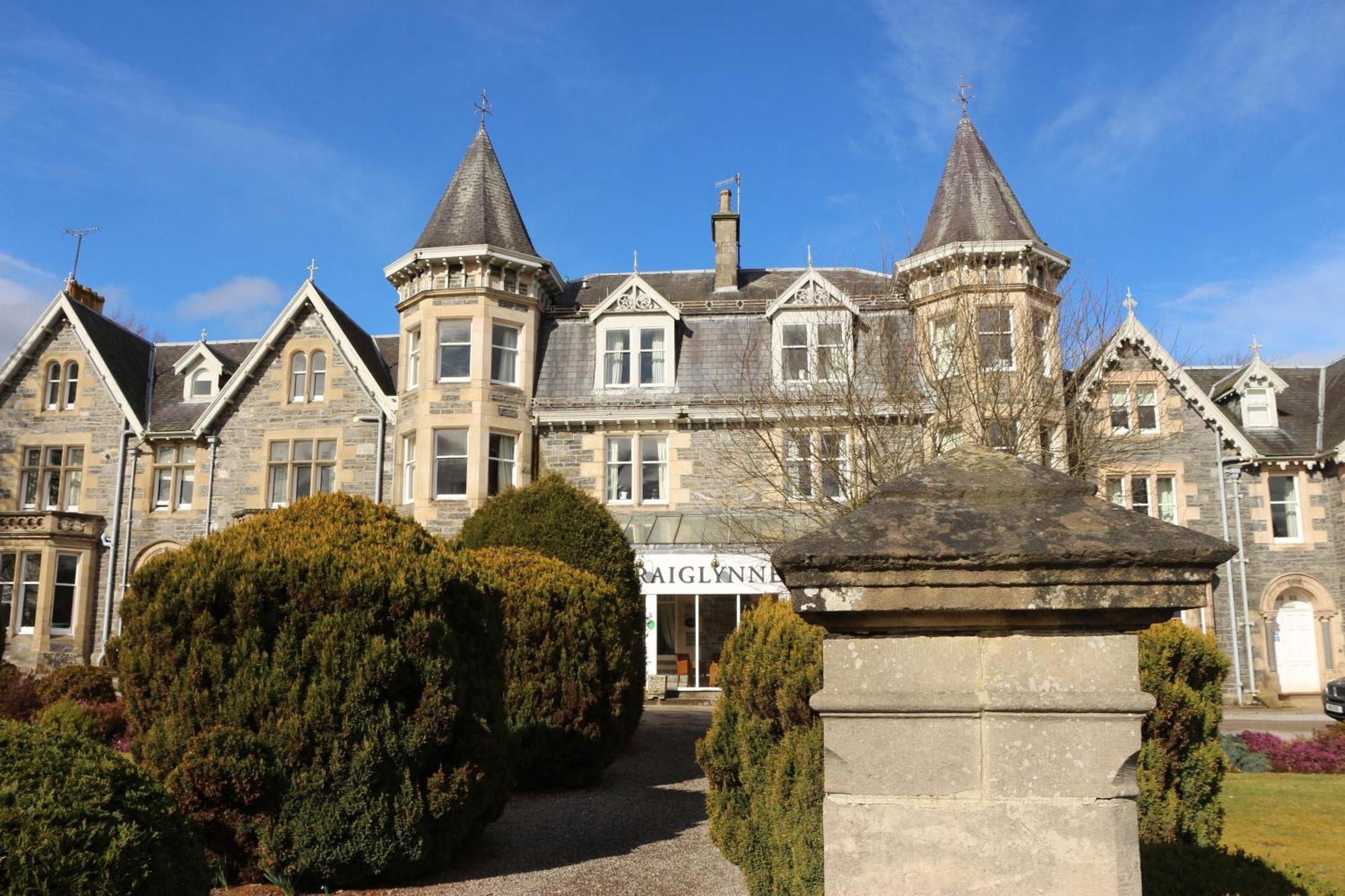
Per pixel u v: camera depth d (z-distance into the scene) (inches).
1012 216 920.9
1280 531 1010.1
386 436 1035.3
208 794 275.9
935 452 624.7
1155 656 264.5
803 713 230.1
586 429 986.7
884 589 123.2
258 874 291.1
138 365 1184.8
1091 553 118.4
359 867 290.5
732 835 272.7
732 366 992.9
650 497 977.5
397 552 312.5
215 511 1060.5
